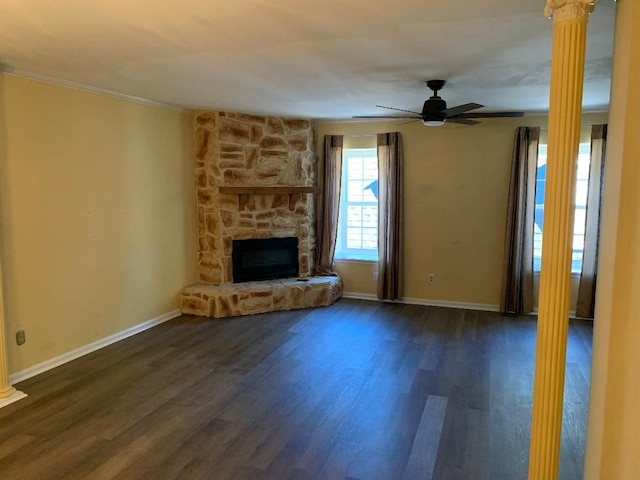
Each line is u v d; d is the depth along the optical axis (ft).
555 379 7.08
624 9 6.33
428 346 15.79
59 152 13.75
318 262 22.33
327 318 18.94
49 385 12.62
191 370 13.69
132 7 7.90
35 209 13.12
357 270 22.20
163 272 18.30
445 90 14.66
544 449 7.27
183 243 19.35
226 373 13.48
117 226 15.98
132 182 16.53
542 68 11.91
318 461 9.25
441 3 7.70
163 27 8.91
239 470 8.95
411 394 12.20
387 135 20.59
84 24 8.66
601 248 7.21
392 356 14.87
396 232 20.84
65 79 13.35
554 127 6.75
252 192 19.66
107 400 11.78
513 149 19.07
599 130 17.74
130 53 10.64
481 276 20.30
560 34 6.59
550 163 6.84
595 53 10.38
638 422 5.64
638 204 5.91
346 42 9.80
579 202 19.13
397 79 13.14
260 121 20.03
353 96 15.67
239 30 9.00
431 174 20.49
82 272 14.71
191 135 19.40
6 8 7.93
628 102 6.06
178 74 12.70
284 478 8.72
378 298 21.61
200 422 10.73
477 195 19.97
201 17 8.34
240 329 17.46
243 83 13.74
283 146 20.58
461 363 14.30
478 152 19.75
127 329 16.62
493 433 10.32
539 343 7.20
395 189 20.63
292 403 11.68
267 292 19.57
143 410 11.28
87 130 14.64
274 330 17.37
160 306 18.24
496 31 9.10
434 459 9.35
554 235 6.88
